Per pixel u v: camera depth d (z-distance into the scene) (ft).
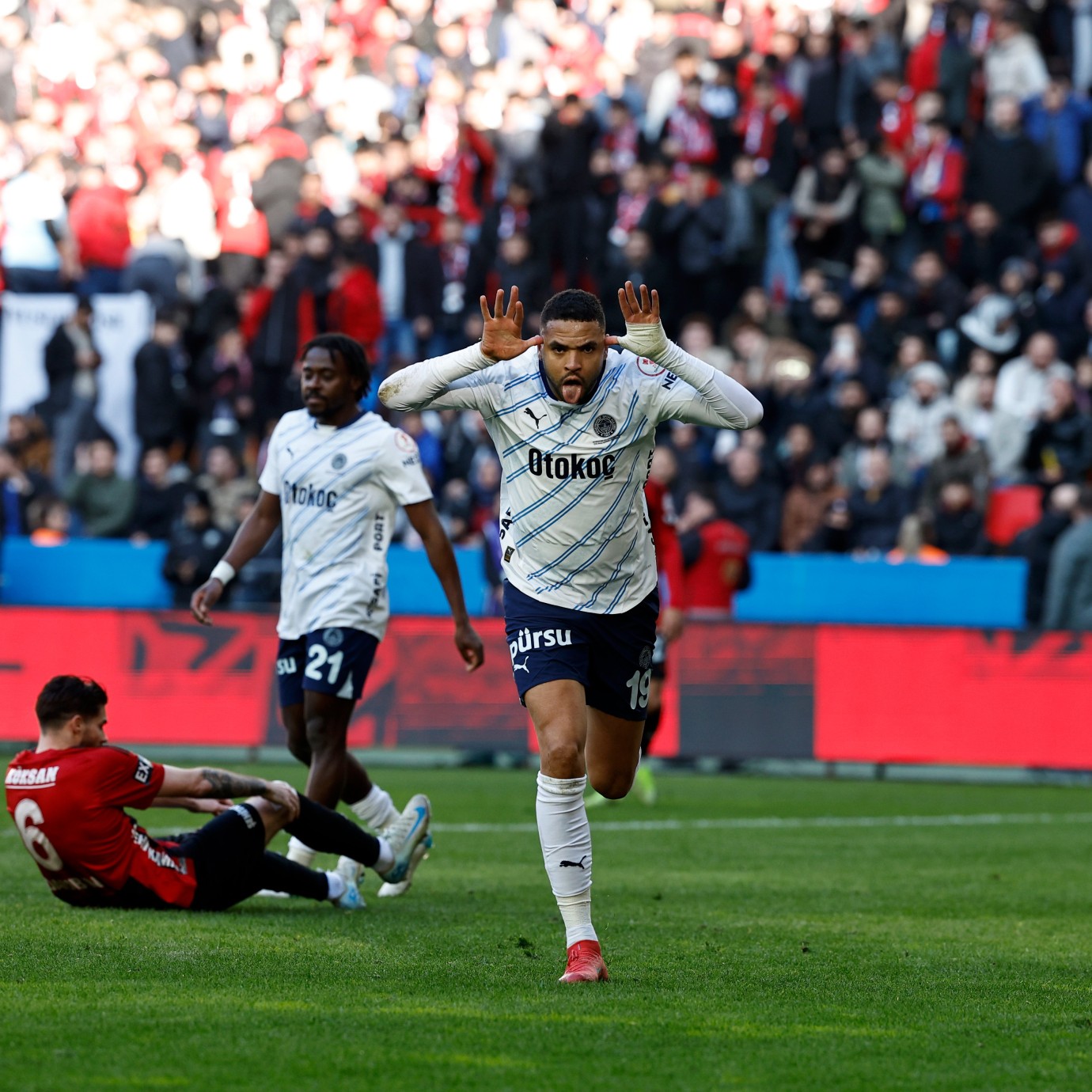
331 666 71.10
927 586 161.89
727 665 149.79
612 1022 45.06
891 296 184.24
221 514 173.37
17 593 171.73
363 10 245.65
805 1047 42.60
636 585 55.11
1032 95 209.67
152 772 63.93
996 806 127.85
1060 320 184.96
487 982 50.98
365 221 205.16
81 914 63.00
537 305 191.93
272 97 237.45
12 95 236.22
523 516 54.39
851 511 168.86
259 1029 42.73
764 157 205.77
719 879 83.25
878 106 205.67
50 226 204.95
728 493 170.71
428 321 194.90
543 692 53.42
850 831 108.27
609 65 230.07
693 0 249.14
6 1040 40.78
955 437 166.71
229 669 149.07
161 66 242.37
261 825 65.21
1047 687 148.87
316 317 187.73
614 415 53.21
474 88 233.76
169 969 51.65
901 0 219.41
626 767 57.52
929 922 69.15
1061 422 172.86
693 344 180.65
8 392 192.03
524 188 197.57
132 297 193.06
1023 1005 49.85
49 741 64.03
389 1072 38.34
